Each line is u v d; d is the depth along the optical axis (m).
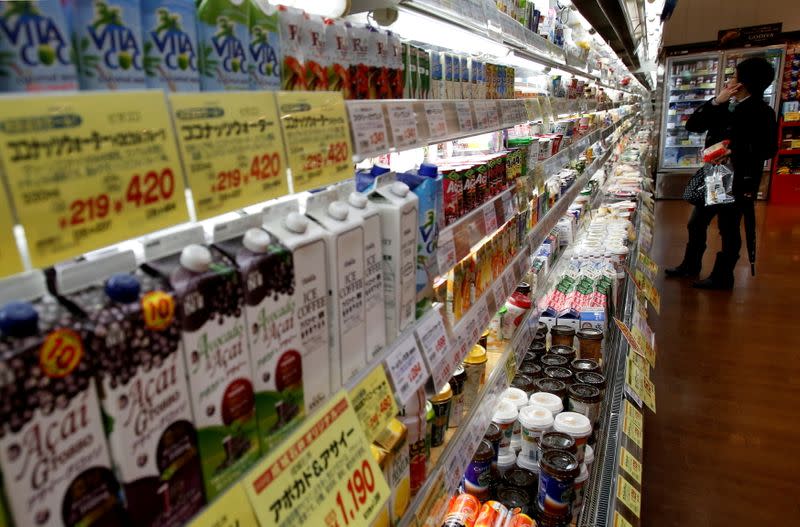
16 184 0.37
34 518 0.38
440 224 1.06
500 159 1.53
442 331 1.06
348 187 0.85
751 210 4.94
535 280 2.28
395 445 0.93
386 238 0.84
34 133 0.38
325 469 0.67
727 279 4.98
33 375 0.37
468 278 1.33
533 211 2.10
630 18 4.18
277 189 0.62
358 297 0.76
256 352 0.58
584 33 3.57
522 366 2.20
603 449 1.95
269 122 0.61
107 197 0.43
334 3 1.00
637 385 2.22
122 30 0.49
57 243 0.39
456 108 1.23
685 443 2.77
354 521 0.68
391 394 0.84
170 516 0.49
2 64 0.40
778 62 8.43
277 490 0.60
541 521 1.59
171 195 0.49
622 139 7.50
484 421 1.45
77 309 0.42
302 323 0.65
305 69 0.76
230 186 0.55
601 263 3.14
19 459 0.37
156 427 0.47
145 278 0.47
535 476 1.74
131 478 0.45
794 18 8.41
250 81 0.65
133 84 0.51
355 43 0.88
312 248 0.65
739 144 4.68
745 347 3.82
